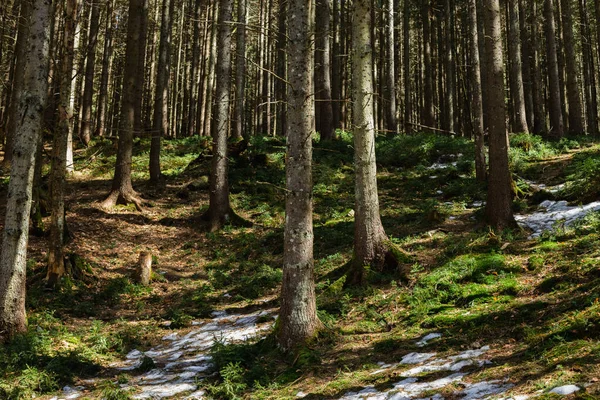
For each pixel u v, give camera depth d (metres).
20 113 8.88
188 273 14.33
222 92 17.59
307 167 7.80
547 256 9.41
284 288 7.79
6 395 6.54
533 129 29.41
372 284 10.17
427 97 30.41
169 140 29.66
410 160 22.53
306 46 7.79
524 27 32.62
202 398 6.26
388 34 28.56
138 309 11.57
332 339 7.68
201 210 18.70
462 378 5.32
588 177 14.26
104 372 7.89
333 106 31.39
